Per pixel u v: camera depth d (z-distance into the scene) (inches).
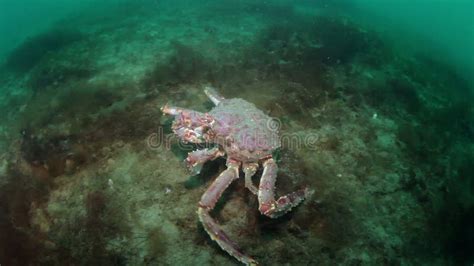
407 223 35.9
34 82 56.4
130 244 29.9
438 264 33.7
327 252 31.4
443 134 50.1
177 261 29.1
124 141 38.2
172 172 35.3
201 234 30.7
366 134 45.0
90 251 29.5
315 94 49.6
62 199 33.6
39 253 29.6
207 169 34.8
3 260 28.8
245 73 52.1
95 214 31.8
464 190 41.9
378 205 36.7
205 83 48.3
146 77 50.5
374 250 32.7
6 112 50.9
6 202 33.4
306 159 39.1
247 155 29.3
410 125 48.5
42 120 43.0
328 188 36.5
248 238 30.8
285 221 32.4
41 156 37.1
